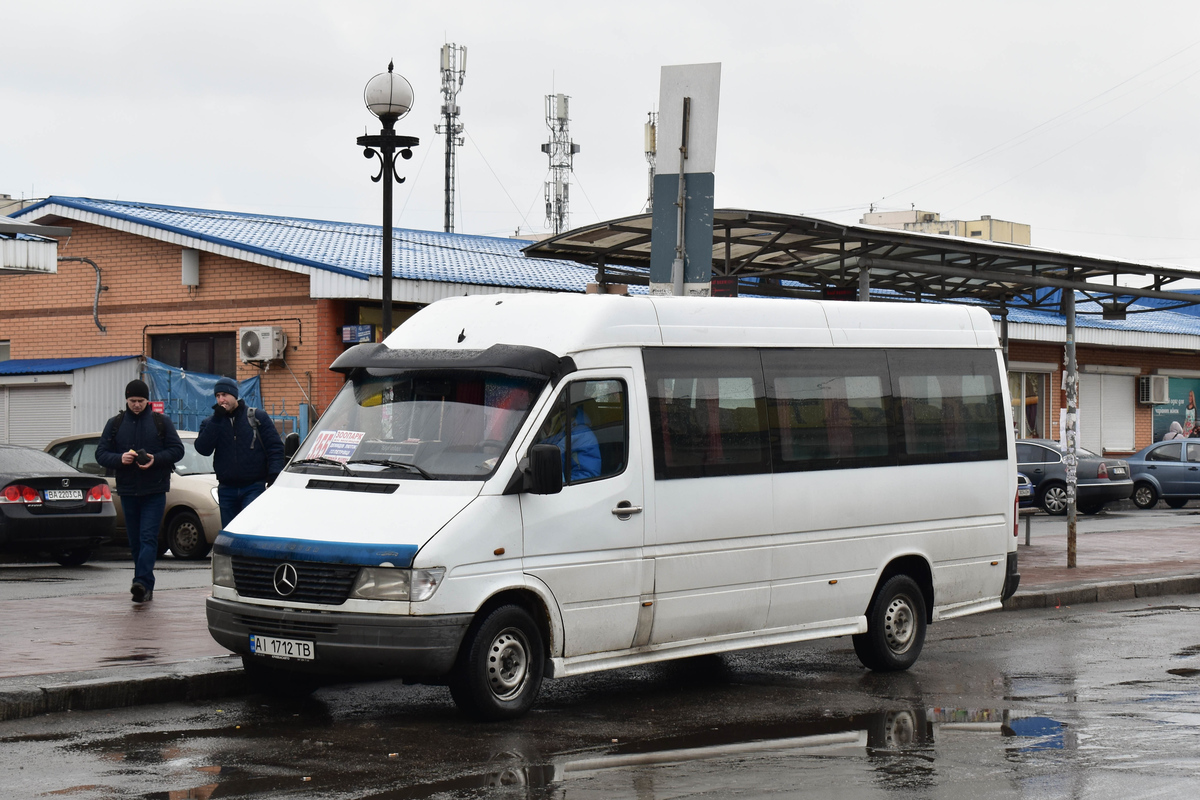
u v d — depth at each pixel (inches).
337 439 335.0
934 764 272.7
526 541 312.0
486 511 306.2
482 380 328.5
